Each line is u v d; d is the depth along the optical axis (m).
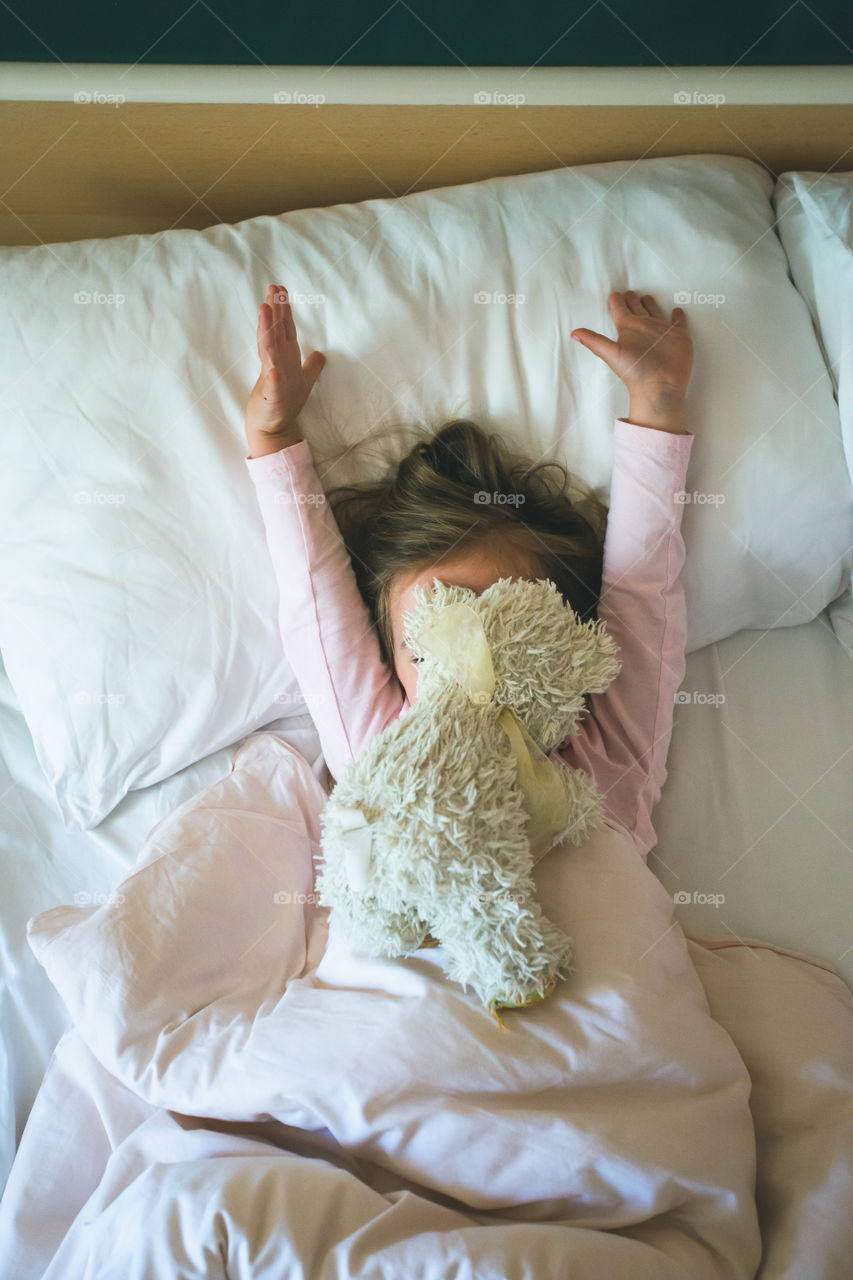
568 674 0.76
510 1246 0.60
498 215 1.02
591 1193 0.65
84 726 0.98
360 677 0.95
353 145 1.12
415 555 0.93
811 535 1.00
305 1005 0.75
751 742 1.01
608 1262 0.61
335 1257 0.59
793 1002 0.82
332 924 0.78
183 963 0.82
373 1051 0.69
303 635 0.96
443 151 1.13
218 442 0.99
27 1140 0.77
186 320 0.99
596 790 0.89
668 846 0.96
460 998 0.71
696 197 1.02
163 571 0.99
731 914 0.91
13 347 0.99
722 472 0.99
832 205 1.00
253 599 1.00
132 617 0.98
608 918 0.76
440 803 0.67
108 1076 0.79
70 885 0.97
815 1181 0.70
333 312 1.00
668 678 0.95
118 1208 0.64
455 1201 0.69
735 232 1.01
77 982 0.79
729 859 0.95
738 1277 0.66
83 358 0.98
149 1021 0.78
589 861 0.79
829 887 0.92
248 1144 0.71
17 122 1.06
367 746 0.72
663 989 0.74
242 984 0.84
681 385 0.95
